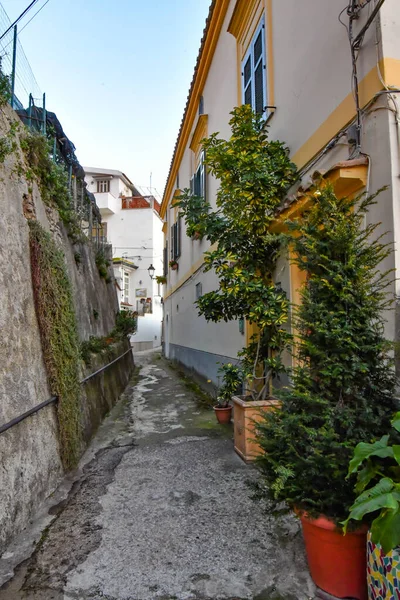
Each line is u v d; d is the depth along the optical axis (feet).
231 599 7.02
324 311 7.25
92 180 87.10
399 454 5.39
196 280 34.06
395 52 9.12
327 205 7.82
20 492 9.59
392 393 7.05
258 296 13.99
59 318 13.25
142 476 12.98
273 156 13.96
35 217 13.53
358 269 7.14
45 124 19.89
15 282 11.03
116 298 44.57
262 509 9.64
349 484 6.48
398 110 8.97
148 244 86.07
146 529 9.48
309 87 12.84
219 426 19.45
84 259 26.45
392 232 8.64
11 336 10.28
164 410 23.81
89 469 13.75
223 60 24.20
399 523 4.96
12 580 7.61
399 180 8.76
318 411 7.21
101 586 7.41
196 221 16.72
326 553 6.74
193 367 35.63
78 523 9.83
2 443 8.95
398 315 8.40
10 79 15.62
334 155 11.25
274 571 7.77
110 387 25.29
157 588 7.34
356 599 6.68
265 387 14.92
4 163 11.66
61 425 12.78
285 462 7.19
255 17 18.28
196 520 9.89
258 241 14.78
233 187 14.10
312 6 12.51
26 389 10.68
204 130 29.63
